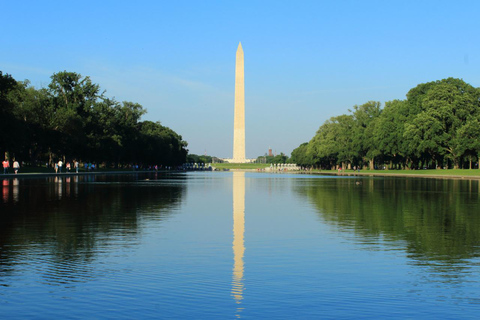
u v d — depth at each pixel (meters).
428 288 10.16
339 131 151.62
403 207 27.02
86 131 104.81
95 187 45.50
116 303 9.13
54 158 114.75
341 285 10.37
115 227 18.56
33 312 8.64
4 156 88.00
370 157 130.38
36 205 27.09
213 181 66.31
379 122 123.44
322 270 11.65
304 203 29.77
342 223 20.02
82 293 9.73
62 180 60.78
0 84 69.44
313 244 15.06
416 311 8.78
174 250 14.00
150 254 13.40
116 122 123.19
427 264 12.32
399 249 14.27
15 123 72.12
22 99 93.00
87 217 21.70
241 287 10.18
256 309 8.85
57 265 12.02
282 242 15.39
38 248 14.19
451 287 10.24
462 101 98.81
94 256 13.10
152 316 8.48
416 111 109.19
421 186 51.12
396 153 117.94
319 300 9.37
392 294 9.75
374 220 21.03
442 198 33.69
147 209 25.41
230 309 8.85
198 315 8.53
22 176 68.38
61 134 92.62
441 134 98.38
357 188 47.28
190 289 10.04
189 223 19.88
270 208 26.42
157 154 146.88
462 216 22.53
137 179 69.75
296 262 12.48
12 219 20.83
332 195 37.09
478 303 9.21
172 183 57.94
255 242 15.38
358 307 8.98
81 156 107.19
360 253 13.66
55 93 104.19
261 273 11.34
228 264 12.23
